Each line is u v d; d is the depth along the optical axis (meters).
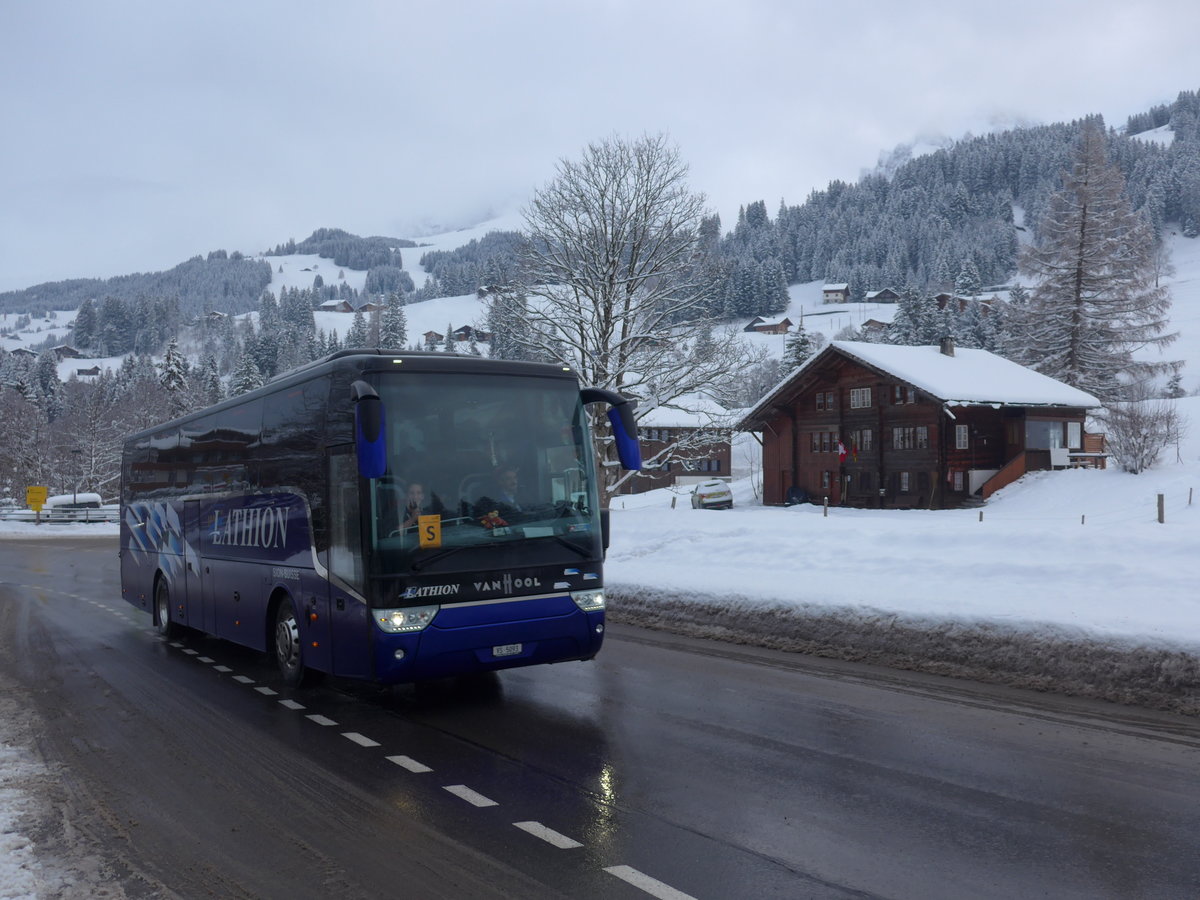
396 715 9.30
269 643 11.01
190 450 13.92
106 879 5.32
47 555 38.53
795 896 4.83
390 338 155.75
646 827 5.89
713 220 35.19
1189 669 8.59
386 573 8.47
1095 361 58.72
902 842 5.50
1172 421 46.38
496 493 9.02
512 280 34.50
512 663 8.97
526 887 5.04
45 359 157.88
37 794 6.93
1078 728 7.88
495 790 6.77
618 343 33.94
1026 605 10.88
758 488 64.81
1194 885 4.83
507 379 9.30
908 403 51.28
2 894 5.11
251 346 180.62
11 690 11.02
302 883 5.21
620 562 20.14
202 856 5.65
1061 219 60.81
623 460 9.42
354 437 8.73
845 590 13.12
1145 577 11.78
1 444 76.50
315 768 7.51
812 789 6.53
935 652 10.74
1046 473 48.56
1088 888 4.82
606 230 33.69
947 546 17.97
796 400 58.38
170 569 14.83
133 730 8.92
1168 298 59.59
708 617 14.04
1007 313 63.62
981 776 6.69
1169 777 6.56
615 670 11.16
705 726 8.36
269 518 10.86
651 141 33.84
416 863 5.44
